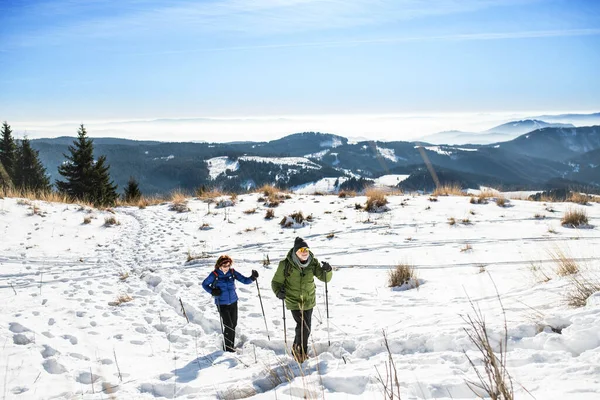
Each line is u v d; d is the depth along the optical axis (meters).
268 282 8.74
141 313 7.06
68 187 39.22
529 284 6.57
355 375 3.85
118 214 18.11
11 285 8.20
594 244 9.66
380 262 10.02
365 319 6.17
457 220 14.37
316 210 17.11
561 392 2.82
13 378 4.47
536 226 13.01
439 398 3.24
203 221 15.98
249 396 4.04
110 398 4.01
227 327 5.77
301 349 4.89
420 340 4.59
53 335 5.75
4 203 15.18
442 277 8.22
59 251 11.46
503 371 3.28
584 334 3.70
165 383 4.35
